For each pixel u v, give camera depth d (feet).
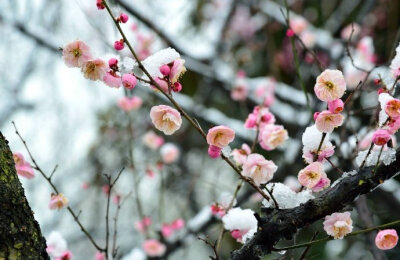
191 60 14.76
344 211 4.98
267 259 10.16
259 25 17.52
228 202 6.48
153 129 16.65
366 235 8.13
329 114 4.50
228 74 15.07
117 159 16.17
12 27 13.97
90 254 16.28
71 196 15.76
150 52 13.05
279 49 17.79
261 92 13.94
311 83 15.35
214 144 4.55
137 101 10.50
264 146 6.27
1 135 4.77
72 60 4.58
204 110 13.70
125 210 16.52
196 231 11.00
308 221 4.75
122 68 4.76
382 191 12.10
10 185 4.47
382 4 15.64
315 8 17.87
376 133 4.34
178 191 16.62
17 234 4.31
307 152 5.02
